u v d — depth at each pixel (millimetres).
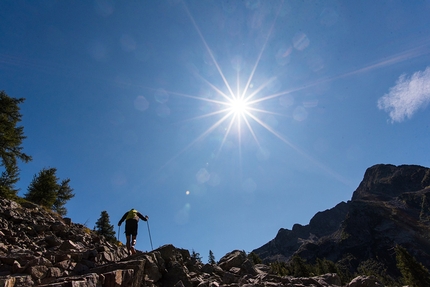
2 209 13461
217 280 10570
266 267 15164
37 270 6566
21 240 10555
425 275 52750
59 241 11711
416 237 198875
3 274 6285
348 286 10914
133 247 10789
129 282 6793
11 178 23484
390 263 181375
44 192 29984
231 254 14750
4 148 21906
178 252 12094
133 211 11852
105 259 9555
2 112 22266
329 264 70750
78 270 7750
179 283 8586
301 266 60062
